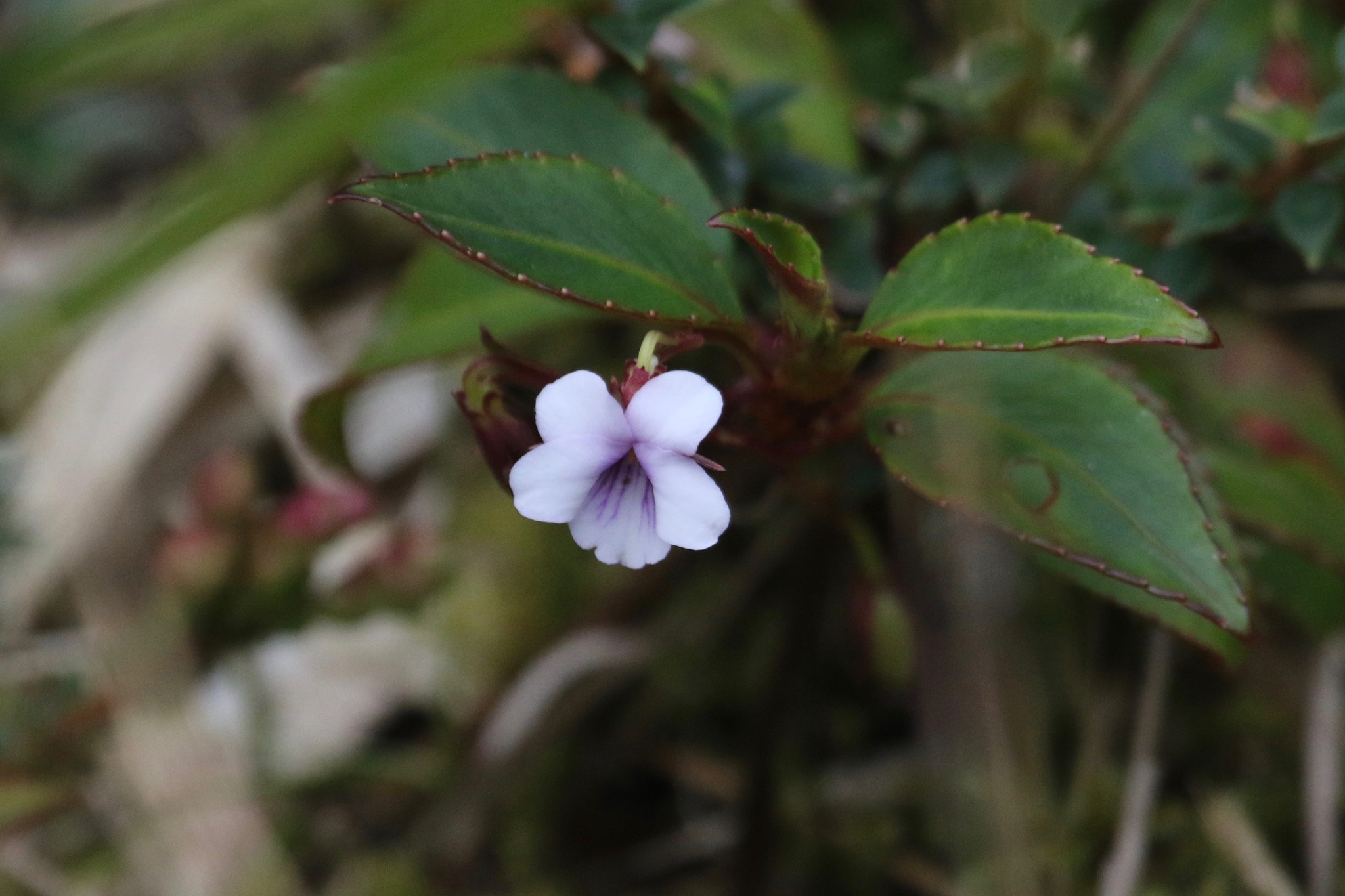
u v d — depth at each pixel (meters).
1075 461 0.26
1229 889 0.30
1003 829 0.29
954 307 0.25
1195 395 0.30
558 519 0.25
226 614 0.31
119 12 0.30
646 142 0.27
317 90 0.29
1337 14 0.31
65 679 0.31
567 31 0.29
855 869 0.31
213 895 0.31
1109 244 0.30
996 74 0.29
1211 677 0.31
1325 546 0.29
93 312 0.28
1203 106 0.30
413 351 0.28
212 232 0.28
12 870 0.31
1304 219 0.28
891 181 0.30
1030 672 0.30
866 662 0.29
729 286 0.26
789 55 0.31
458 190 0.25
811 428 0.27
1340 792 0.30
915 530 0.29
